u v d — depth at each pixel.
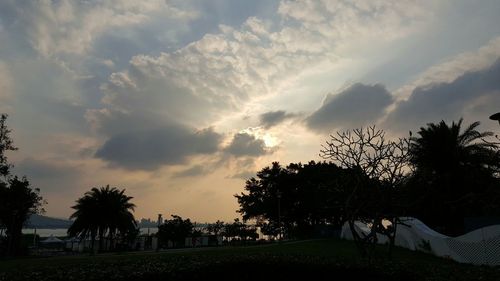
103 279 8.30
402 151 15.82
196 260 10.23
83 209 51.94
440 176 29.41
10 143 35.34
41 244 69.38
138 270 8.91
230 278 9.89
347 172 16.11
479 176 29.70
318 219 60.38
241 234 61.91
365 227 26.75
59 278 8.02
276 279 10.05
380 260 10.38
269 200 63.84
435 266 9.39
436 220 32.47
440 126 31.44
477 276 8.06
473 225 25.58
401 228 22.80
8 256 40.97
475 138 31.27
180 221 62.66
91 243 51.38
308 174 60.41
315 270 9.95
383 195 14.39
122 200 53.94
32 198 44.75
